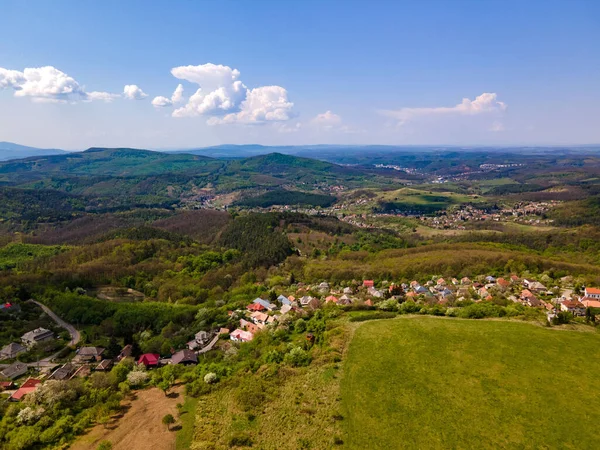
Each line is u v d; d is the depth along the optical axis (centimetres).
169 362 9425
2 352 10469
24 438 5728
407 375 6544
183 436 5662
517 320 8700
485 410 5575
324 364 7188
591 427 5134
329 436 5281
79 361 10144
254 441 5312
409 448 4988
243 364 7769
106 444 5431
